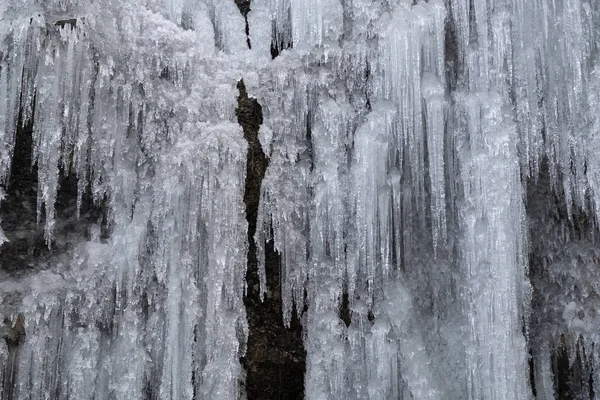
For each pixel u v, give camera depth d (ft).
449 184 17.99
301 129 17.79
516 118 18.26
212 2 18.13
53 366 15.64
